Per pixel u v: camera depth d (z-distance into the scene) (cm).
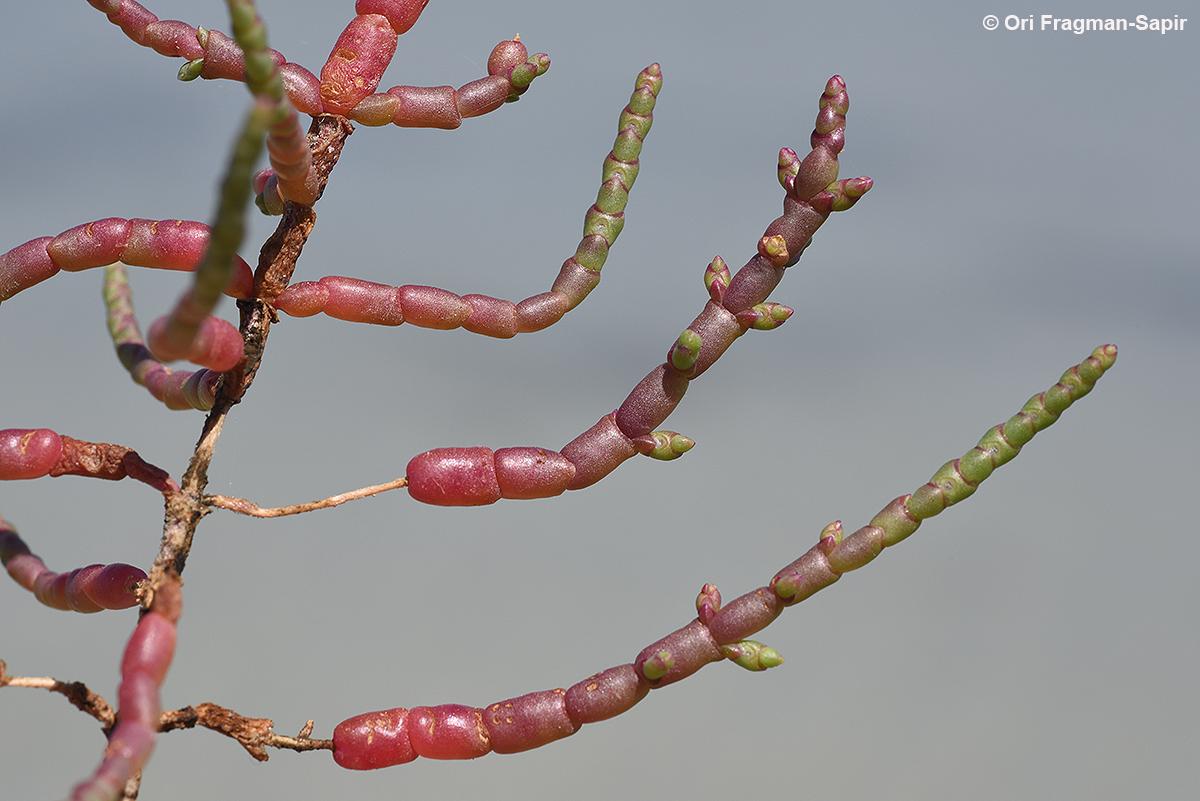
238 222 31
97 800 32
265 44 32
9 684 33
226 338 33
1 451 33
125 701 32
